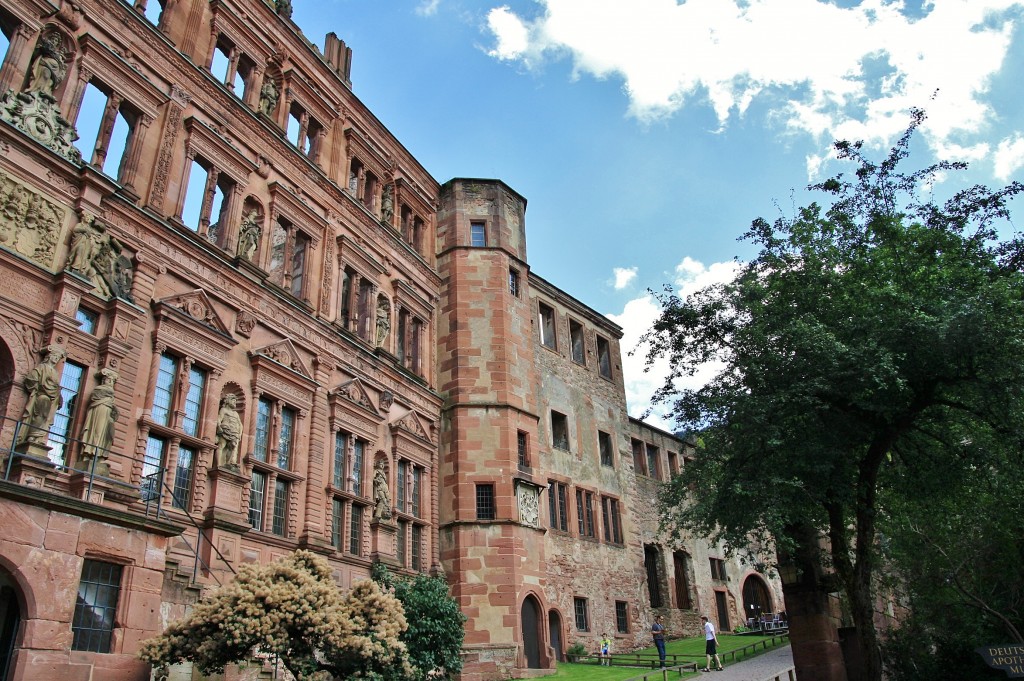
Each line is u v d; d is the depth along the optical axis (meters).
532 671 26.59
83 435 15.96
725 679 23.69
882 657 21.41
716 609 45.38
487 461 29.89
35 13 17.42
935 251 19.58
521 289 35.19
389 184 31.12
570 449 37.12
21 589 12.27
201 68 21.70
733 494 19.17
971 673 19.20
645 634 37.81
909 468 20.56
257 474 20.77
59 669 12.46
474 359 31.66
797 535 20.91
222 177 22.17
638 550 40.06
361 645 14.34
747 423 19.19
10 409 14.79
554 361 38.25
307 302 24.03
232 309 21.08
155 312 18.53
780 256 21.31
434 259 33.66
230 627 13.52
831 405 19.42
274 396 21.67
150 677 14.12
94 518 13.66
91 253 17.23
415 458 28.06
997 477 19.05
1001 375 17.12
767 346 20.19
